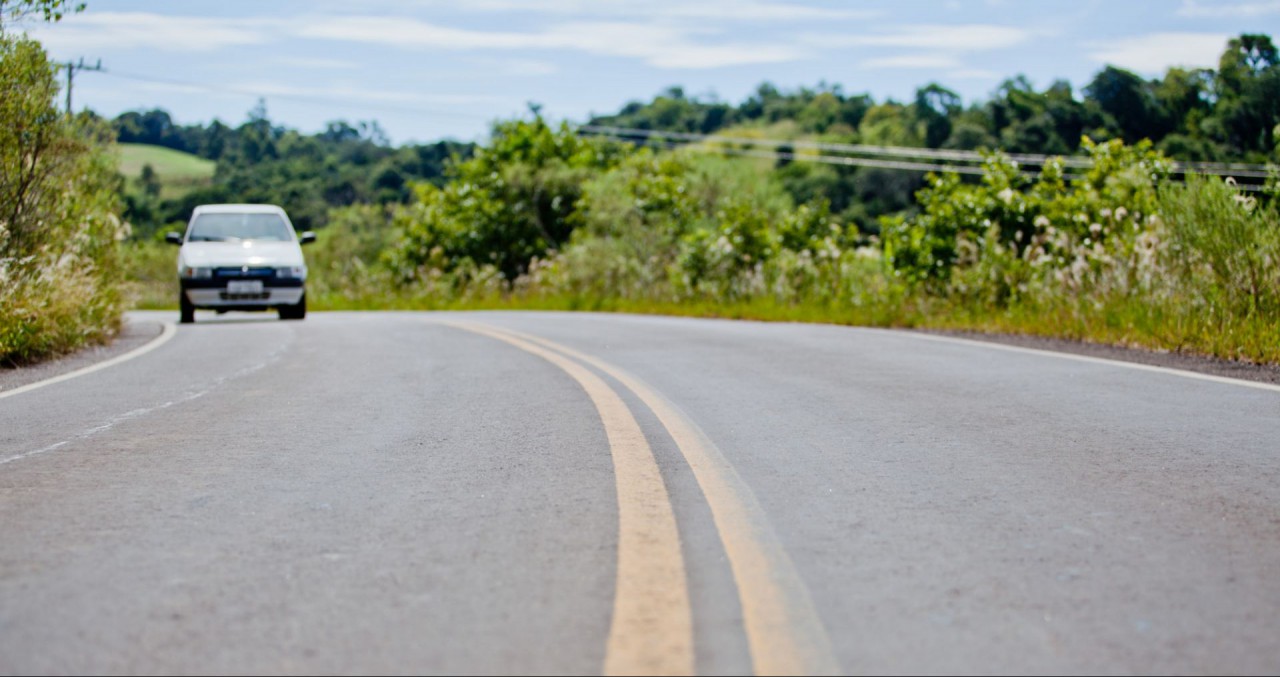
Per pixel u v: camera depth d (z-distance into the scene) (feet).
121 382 29.48
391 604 10.64
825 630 10.00
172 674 8.96
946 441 19.44
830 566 11.89
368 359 34.91
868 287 59.72
